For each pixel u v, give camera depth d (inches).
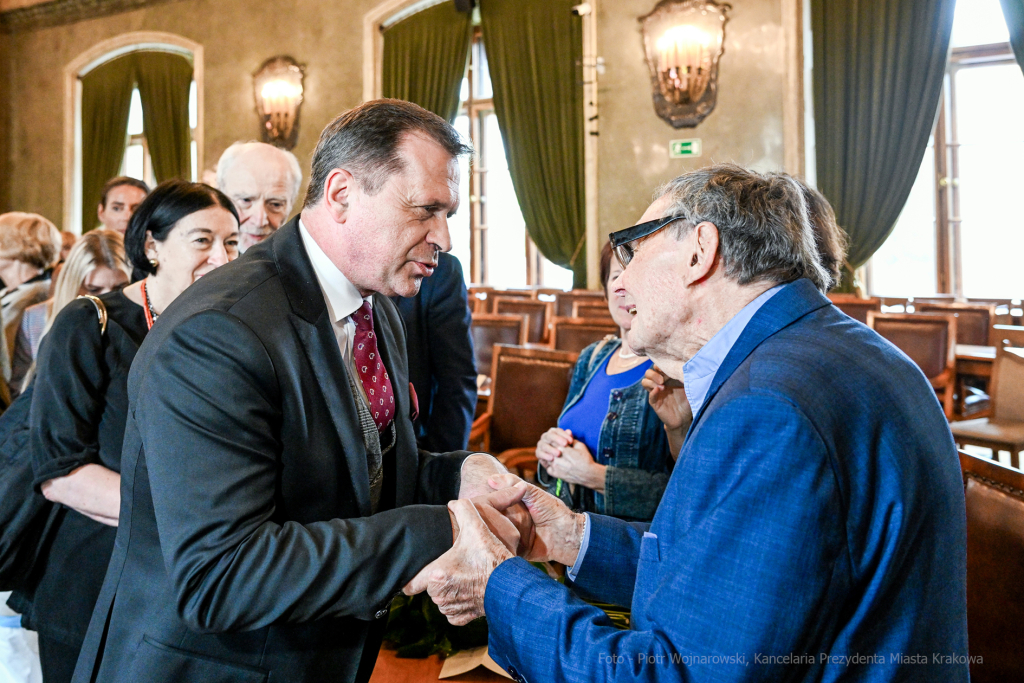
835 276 42.9
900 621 30.7
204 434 33.9
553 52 282.4
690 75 257.9
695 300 36.1
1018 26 239.0
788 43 248.7
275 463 36.2
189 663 36.9
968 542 47.4
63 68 365.7
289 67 315.9
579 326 169.5
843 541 29.3
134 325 54.9
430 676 50.1
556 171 286.7
